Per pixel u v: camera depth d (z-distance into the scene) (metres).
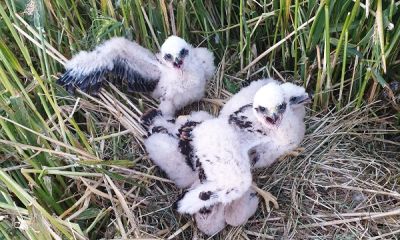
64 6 0.63
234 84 0.67
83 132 0.62
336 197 0.58
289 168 0.60
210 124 0.53
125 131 0.61
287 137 0.55
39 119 0.57
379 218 0.56
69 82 0.60
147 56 0.62
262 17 0.63
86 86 0.61
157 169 0.59
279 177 0.59
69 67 0.60
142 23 0.65
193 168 0.55
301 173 0.59
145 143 0.58
